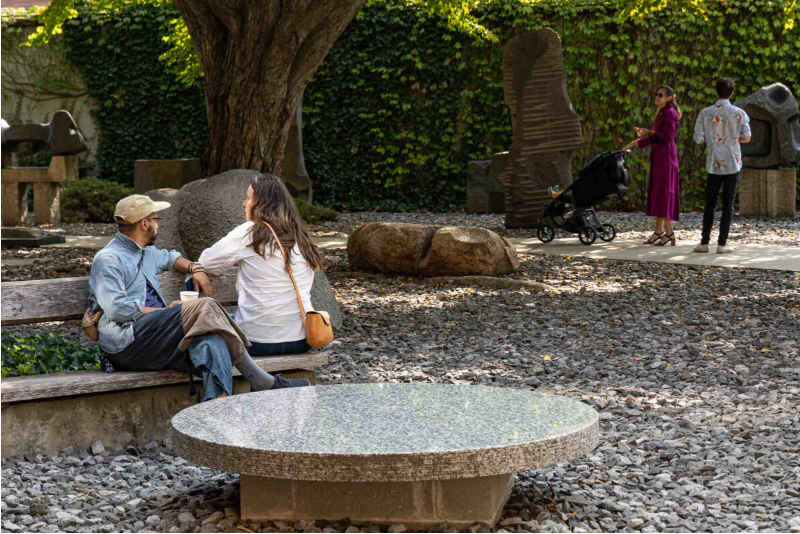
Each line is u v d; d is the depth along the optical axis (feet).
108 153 61.11
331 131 59.82
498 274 29.50
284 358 14.08
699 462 12.16
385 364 18.42
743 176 48.26
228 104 27.32
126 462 12.78
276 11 26.09
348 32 58.34
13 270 31.55
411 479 9.27
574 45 55.11
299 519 10.18
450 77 57.41
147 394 13.65
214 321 12.88
